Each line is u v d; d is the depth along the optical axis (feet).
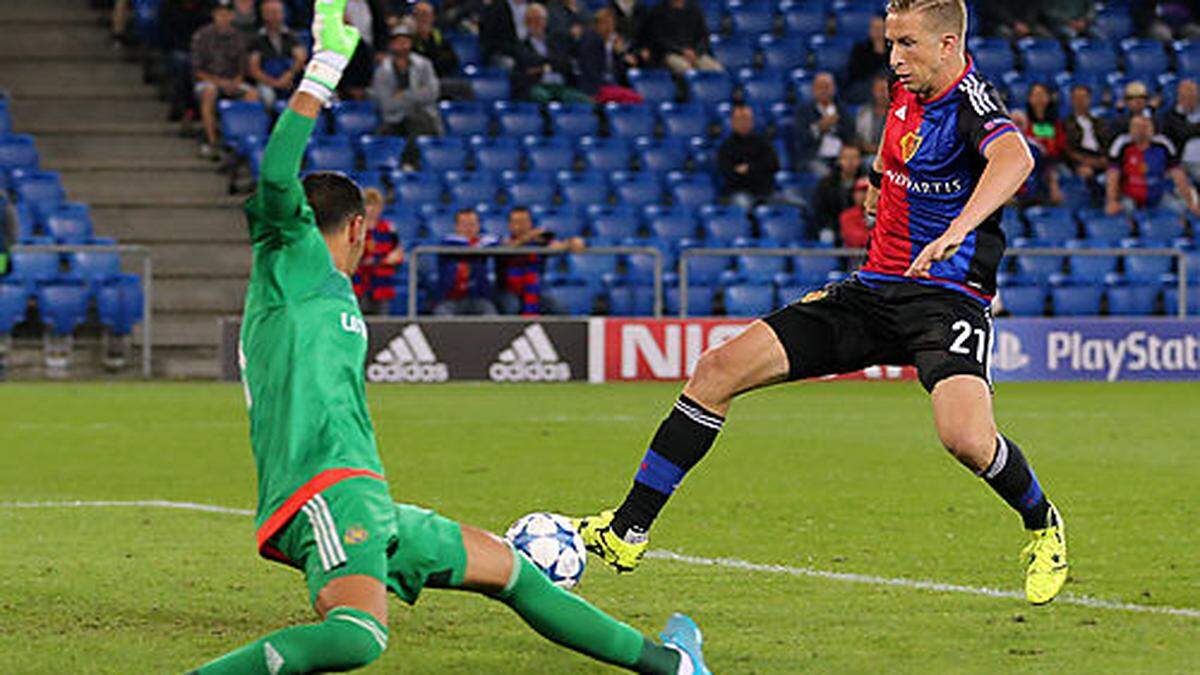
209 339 188.14
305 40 222.48
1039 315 200.03
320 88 42.24
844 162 196.85
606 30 221.87
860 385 183.73
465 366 180.86
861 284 60.03
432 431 131.03
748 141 205.98
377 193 178.60
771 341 59.41
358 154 206.28
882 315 59.47
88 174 202.90
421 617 58.85
